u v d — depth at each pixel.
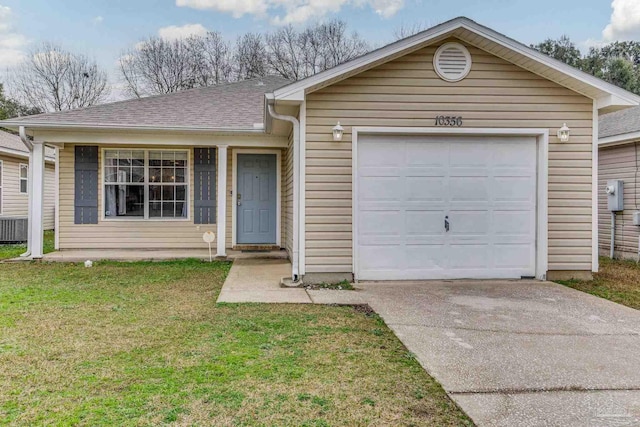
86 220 9.52
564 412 2.58
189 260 8.59
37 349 3.48
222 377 2.97
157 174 9.77
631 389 2.91
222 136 8.80
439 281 6.55
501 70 6.52
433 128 6.45
